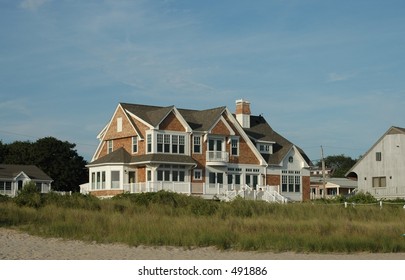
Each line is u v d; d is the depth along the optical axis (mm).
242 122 78250
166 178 65875
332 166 191500
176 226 33812
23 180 89312
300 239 30484
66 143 107750
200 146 69125
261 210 46250
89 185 69125
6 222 37562
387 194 78750
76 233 33094
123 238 31453
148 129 65938
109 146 71750
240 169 72375
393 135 79500
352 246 29766
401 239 31812
